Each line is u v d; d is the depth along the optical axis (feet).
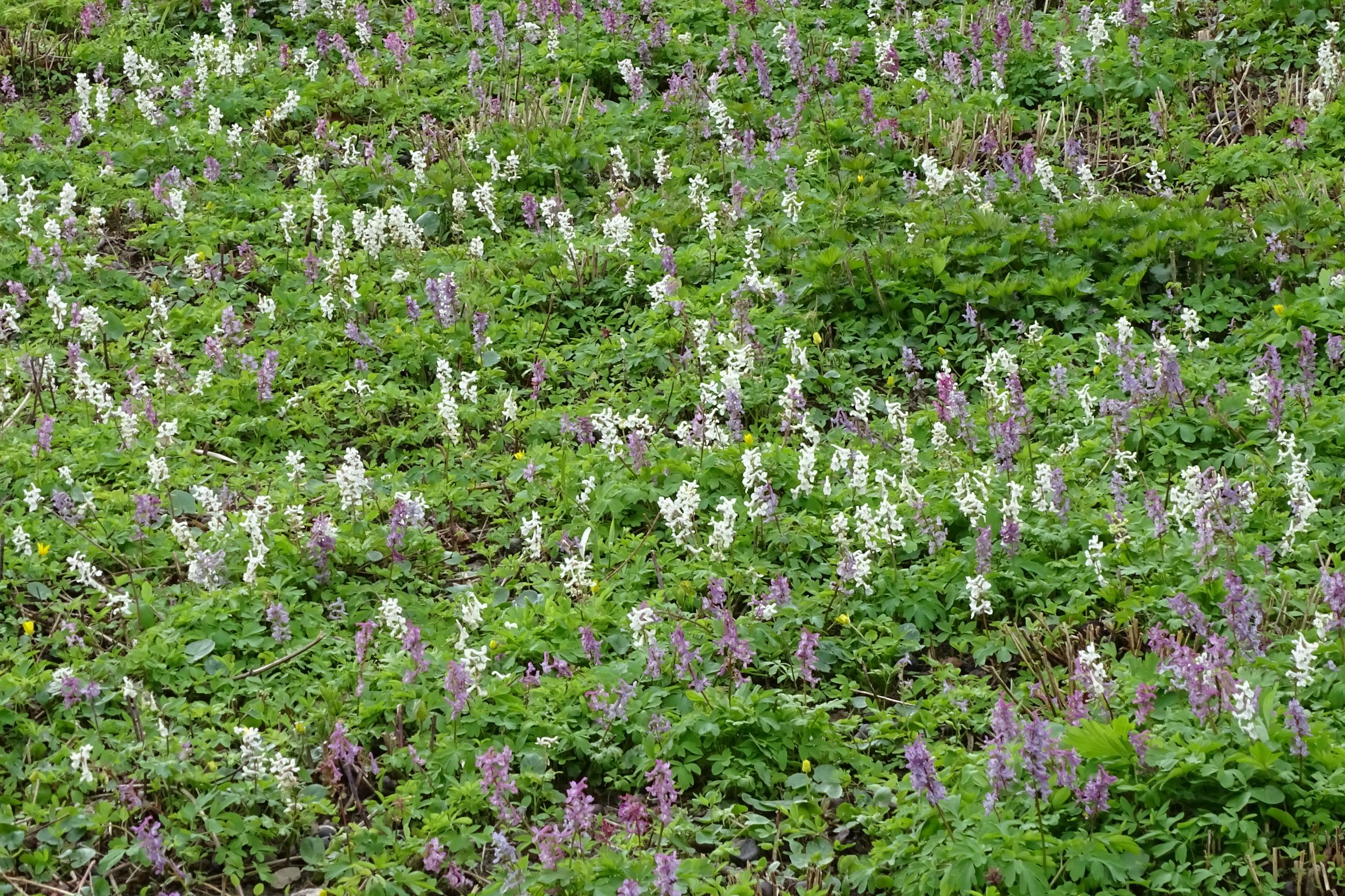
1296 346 32.73
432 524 28.91
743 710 21.95
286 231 39.19
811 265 36.83
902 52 51.55
